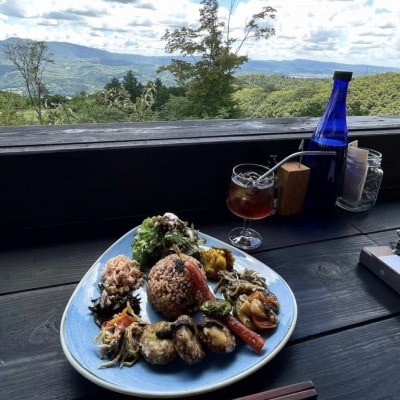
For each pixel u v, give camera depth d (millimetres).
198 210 815
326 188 808
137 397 425
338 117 776
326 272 653
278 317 516
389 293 617
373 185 848
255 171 736
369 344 519
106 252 614
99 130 780
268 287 570
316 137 792
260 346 464
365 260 667
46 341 485
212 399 435
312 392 422
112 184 730
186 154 759
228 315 481
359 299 599
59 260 632
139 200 767
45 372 447
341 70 742
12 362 455
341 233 769
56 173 684
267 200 670
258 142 805
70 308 500
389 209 878
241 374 437
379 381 468
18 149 655
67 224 730
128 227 740
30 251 648
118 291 529
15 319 513
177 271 508
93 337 472
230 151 792
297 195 800
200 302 516
